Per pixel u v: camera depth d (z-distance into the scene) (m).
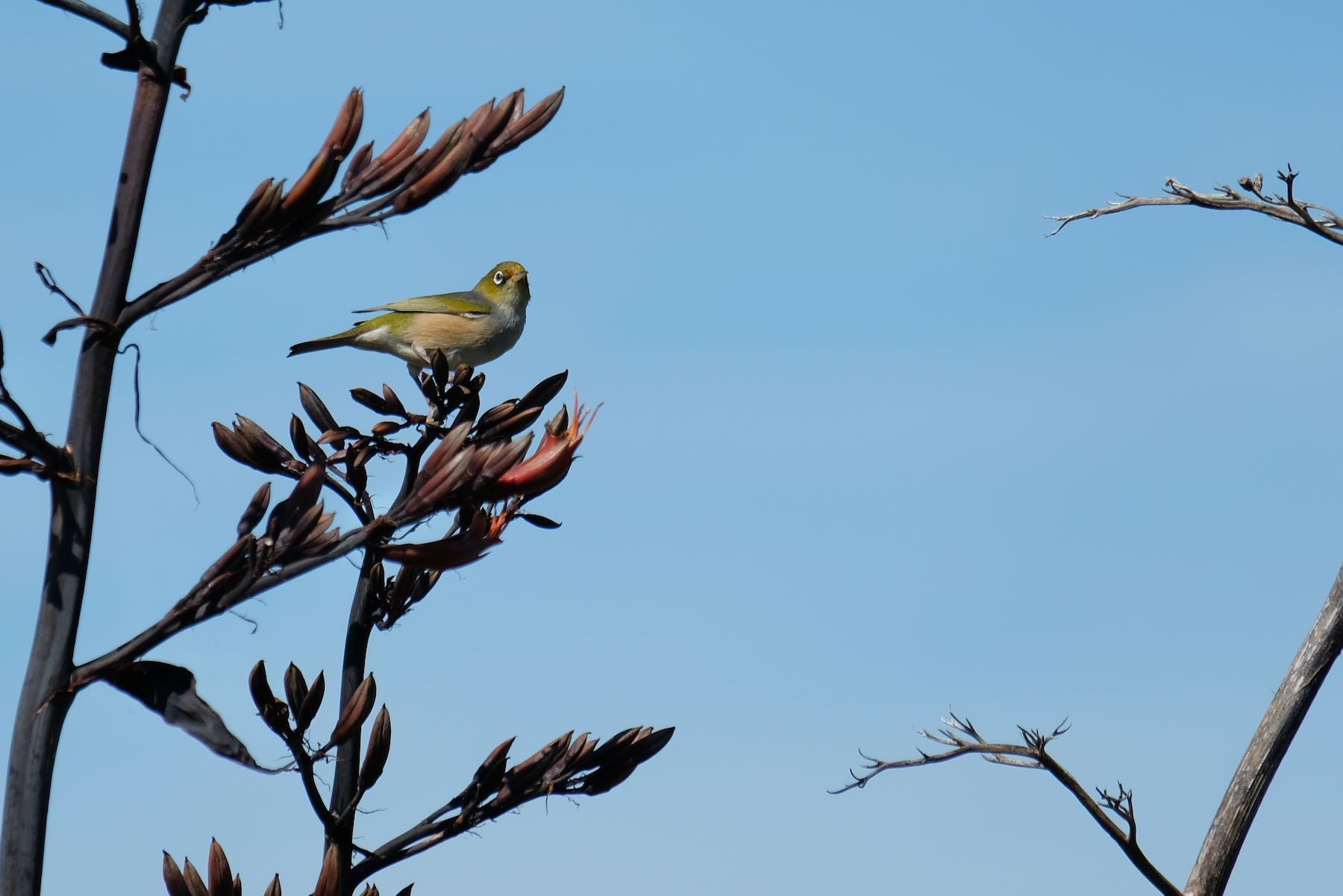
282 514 9.66
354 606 12.61
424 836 11.41
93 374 9.46
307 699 10.95
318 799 11.18
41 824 9.11
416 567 11.47
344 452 12.22
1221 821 13.78
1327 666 13.80
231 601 9.33
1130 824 13.38
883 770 14.04
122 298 9.54
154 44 9.80
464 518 11.33
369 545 10.16
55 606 9.29
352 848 11.35
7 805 9.07
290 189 9.34
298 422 12.14
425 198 9.59
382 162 9.61
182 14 9.91
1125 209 15.73
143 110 9.76
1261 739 13.83
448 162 9.59
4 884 8.95
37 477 9.23
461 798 11.45
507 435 12.07
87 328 9.45
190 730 9.34
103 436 9.54
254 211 9.31
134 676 9.38
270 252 9.54
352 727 11.12
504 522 10.76
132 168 9.68
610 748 11.49
